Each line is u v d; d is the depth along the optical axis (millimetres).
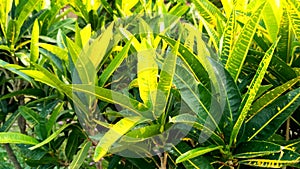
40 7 1694
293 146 1031
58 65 1301
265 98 1013
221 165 1035
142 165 1209
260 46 1193
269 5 1131
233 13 1094
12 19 1494
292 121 1230
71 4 1652
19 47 1485
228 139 1004
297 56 1194
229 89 1014
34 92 1418
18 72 1283
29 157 1327
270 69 1139
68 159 1373
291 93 1016
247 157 972
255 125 1024
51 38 1494
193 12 1537
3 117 1591
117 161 1249
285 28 1120
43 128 1301
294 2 1043
